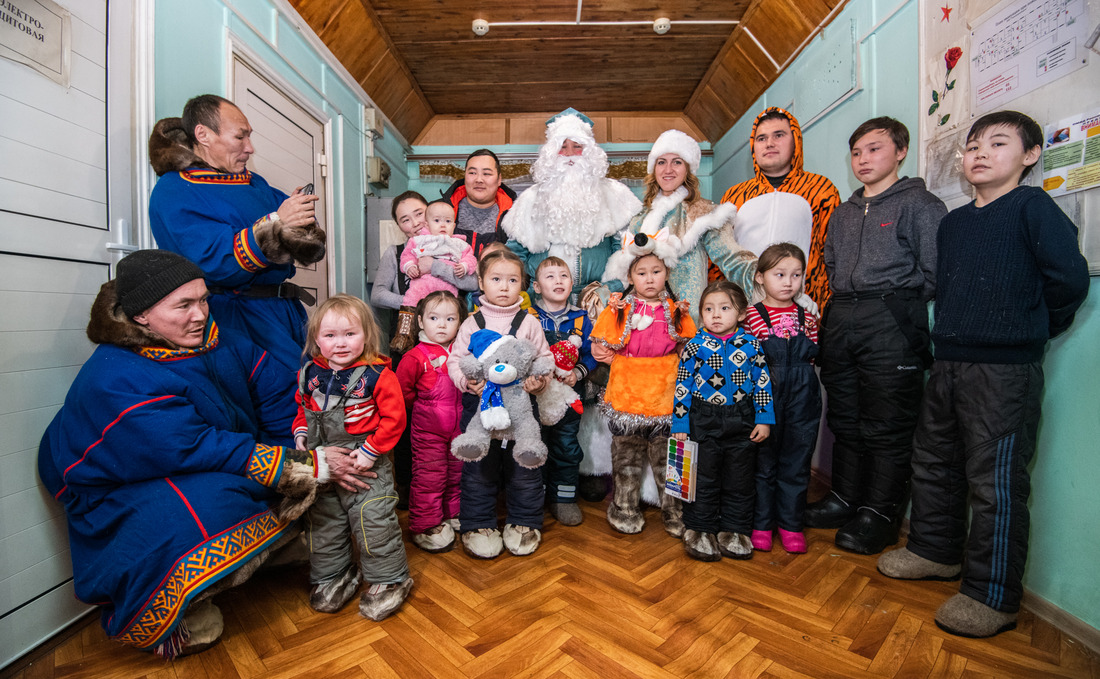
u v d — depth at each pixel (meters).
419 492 1.99
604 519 2.30
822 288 2.42
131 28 1.75
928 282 1.92
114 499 1.38
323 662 1.34
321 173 3.30
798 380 1.98
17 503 1.39
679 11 3.47
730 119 4.48
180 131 1.79
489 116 5.24
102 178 1.66
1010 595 1.46
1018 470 1.48
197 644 1.37
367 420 1.60
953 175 1.92
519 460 1.79
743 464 1.93
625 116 5.23
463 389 1.83
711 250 2.36
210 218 1.72
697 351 1.98
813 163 3.07
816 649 1.39
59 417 1.43
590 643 1.41
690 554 1.91
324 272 3.32
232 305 1.80
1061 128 1.47
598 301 2.31
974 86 1.81
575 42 3.87
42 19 1.45
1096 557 1.42
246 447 1.46
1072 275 1.36
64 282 1.54
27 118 1.42
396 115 4.59
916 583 1.74
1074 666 1.33
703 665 1.32
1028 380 1.48
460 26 3.65
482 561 1.89
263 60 2.56
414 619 1.53
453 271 2.52
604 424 2.43
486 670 1.30
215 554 1.36
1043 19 1.53
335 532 1.62
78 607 1.55
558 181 2.50
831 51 2.83
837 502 2.22
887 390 1.98
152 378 1.38
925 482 1.76
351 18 3.31
